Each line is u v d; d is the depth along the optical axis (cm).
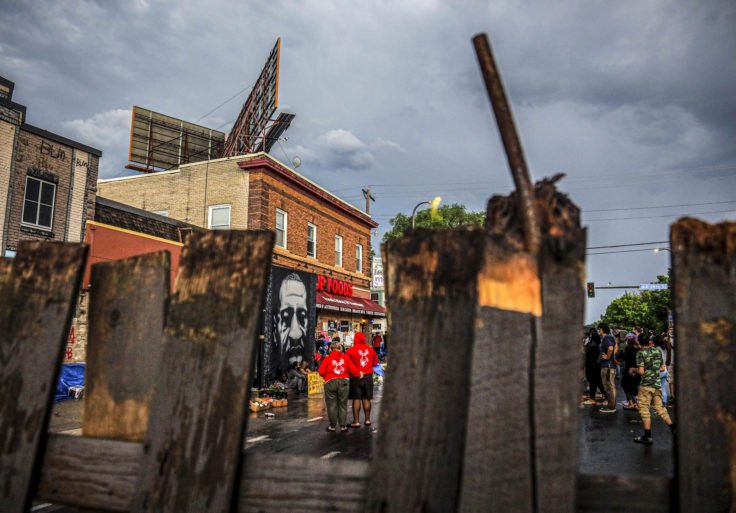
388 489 108
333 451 740
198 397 121
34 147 1257
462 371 109
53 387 137
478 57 109
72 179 1343
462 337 111
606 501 105
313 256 2341
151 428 123
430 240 120
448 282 116
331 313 2356
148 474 120
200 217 2048
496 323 101
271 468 117
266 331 1527
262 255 126
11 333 143
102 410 137
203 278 129
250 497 117
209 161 2064
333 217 2530
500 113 106
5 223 1186
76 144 1352
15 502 129
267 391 1320
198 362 123
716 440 97
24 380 138
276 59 2183
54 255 148
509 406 98
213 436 118
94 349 142
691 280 104
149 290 137
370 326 2759
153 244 1484
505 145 106
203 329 125
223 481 115
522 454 96
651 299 6238
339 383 912
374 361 972
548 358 99
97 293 145
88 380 141
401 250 123
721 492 95
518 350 100
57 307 141
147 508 118
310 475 115
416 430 109
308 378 1523
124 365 136
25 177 1237
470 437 98
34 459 131
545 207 107
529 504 94
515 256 103
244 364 120
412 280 120
